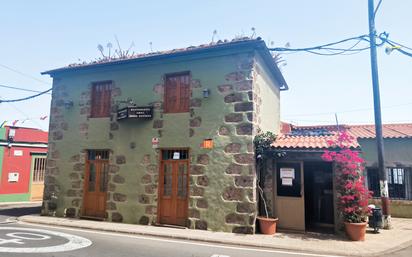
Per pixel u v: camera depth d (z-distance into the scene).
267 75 11.34
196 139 9.71
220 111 9.52
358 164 8.51
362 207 8.20
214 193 9.20
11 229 9.00
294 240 7.81
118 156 10.90
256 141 9.20
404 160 12.75
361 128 15.16
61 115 12.32
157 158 10.21
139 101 10.83
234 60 9.57
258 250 7.00
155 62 10.70
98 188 11.20
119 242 7.53
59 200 11.69
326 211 9.87
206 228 9.11
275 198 9.41
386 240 8.00
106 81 11.63
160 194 10.06
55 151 12.19
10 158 16.69
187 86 10.27
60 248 6.68
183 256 6.30
